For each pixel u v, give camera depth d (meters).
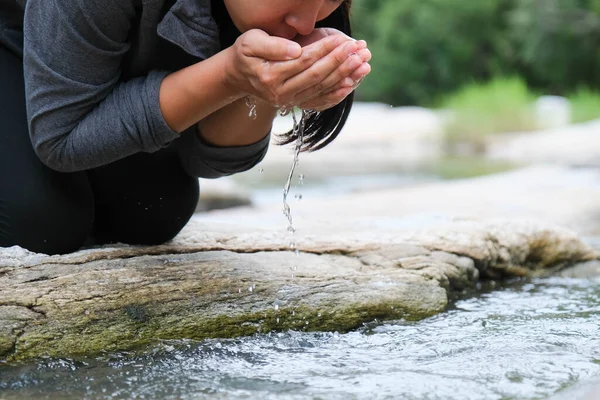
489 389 1.74
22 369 1.87
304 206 4.42
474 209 4.27
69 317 2.03
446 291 2.67
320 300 2.31
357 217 3.67
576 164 6.48
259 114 2.22
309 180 7.36
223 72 1.89
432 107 22.19
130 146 2.03
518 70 22.83
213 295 2.23
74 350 1.98
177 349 2.04
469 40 22.84
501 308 2.57
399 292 2.43
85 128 2.02
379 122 12.66
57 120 2.01
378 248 2.81
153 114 1.98
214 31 1.98
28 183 2.26
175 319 2.12
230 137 2.28
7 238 2.30
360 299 2.35
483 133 11.85
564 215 4.21
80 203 2.37
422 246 2.87
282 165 8.77
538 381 1.79
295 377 1.84
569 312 2.51
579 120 13.66
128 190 2.50
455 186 5.24
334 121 2.25
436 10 22.72
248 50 1.79
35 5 1.97
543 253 3.19
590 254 3.30
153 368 1.90
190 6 1.92
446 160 9.48
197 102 1.97
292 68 1.76
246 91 1.90
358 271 2.56
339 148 10.59
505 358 1.97
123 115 1.99
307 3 1.80
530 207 4.41
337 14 2.18
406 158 9.80
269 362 1.96
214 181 5.69
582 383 1.75
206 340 2.13
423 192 4.93
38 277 2.17
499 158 9.59
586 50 20.44
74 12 1.90
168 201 2.52
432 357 2.00
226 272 2.37
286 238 2.83
